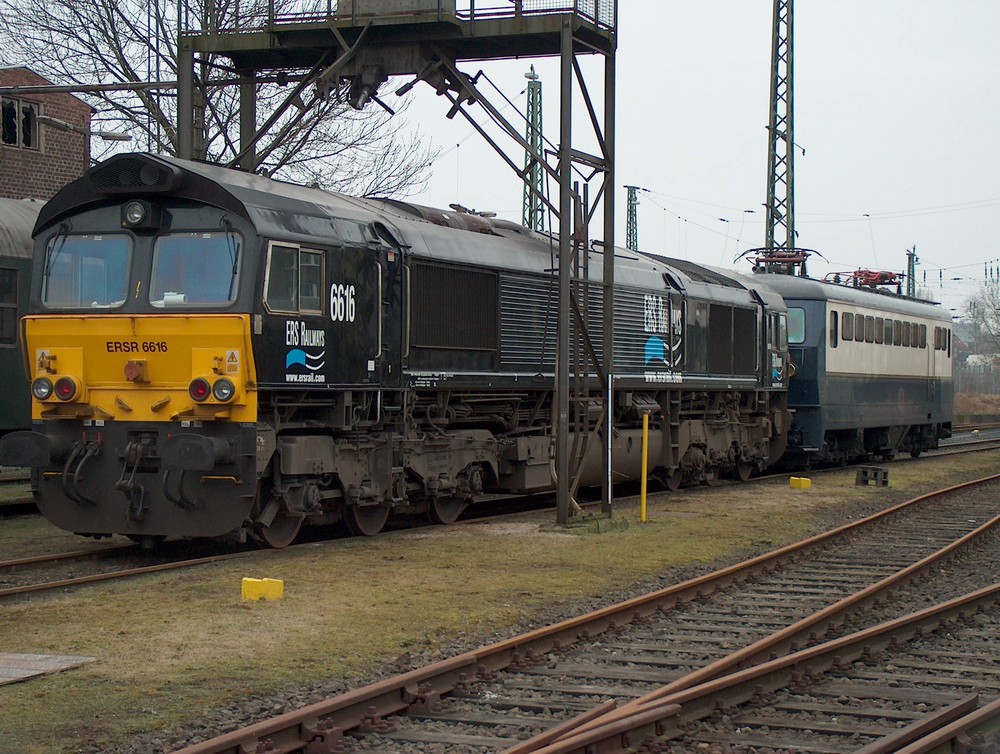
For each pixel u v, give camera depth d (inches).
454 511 654.5
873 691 313.7
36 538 589.0
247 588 420.5
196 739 262.4
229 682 309.0
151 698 292.5
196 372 495.2
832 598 453.4
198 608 402.3
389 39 640.4
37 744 255.3
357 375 559.5
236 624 378.3
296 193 561.0
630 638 376.2
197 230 506.0
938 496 826.2
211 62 693.3
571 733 256.8
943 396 1416.1
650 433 829.8
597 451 762.2
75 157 1155.9
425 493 611.5
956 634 386.6
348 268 552.7
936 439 1423.5
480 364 652.7
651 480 924.6
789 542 606.5
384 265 579.2
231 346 491.8
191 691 299.0
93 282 518.6
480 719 284.4
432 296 615.2
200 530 498.9
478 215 727.7
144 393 503.8
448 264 625.0
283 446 518.3
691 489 898.1
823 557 559.8
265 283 501.4
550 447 711.1
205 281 502.0
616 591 456.4
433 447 614.5
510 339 676.7
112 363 507.8
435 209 673.0
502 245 684.1
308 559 509.7
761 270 1302.9
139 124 1088.8
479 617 396.8
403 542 567.5
